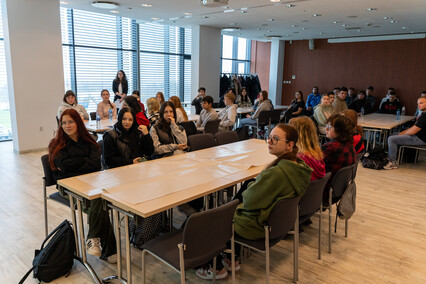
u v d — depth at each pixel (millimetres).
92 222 2535
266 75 12992
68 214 3412
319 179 2396
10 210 3500
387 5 6008
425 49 9664
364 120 6539
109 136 2904
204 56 9234
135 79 9180
